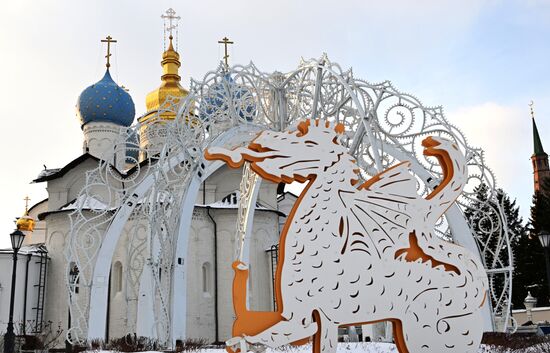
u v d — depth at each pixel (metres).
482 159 17.67
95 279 17.95
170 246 17.66
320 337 8.02
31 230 39.84
